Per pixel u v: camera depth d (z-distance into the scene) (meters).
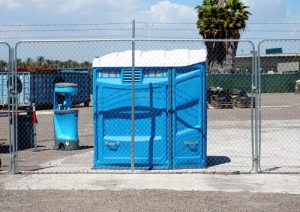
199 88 11.23
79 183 9.95
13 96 10.83
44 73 36.16
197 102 11.25
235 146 15.16
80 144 16.45
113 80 11.29
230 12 49.53
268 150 14.31
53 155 13.94
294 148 14.70
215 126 21.48
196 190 9.32
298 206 8.26
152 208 8.17
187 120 11.25
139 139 11.21
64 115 14.89
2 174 10.84
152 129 11.23
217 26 49.69
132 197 8.84
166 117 11.18
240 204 8.38
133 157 11.01
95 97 11.33
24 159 13.21
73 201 8.61
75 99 38.62
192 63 11.17
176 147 11.21
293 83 53.88
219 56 43.44
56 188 9.54
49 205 8.38
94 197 8.86
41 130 21.20
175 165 11.21
